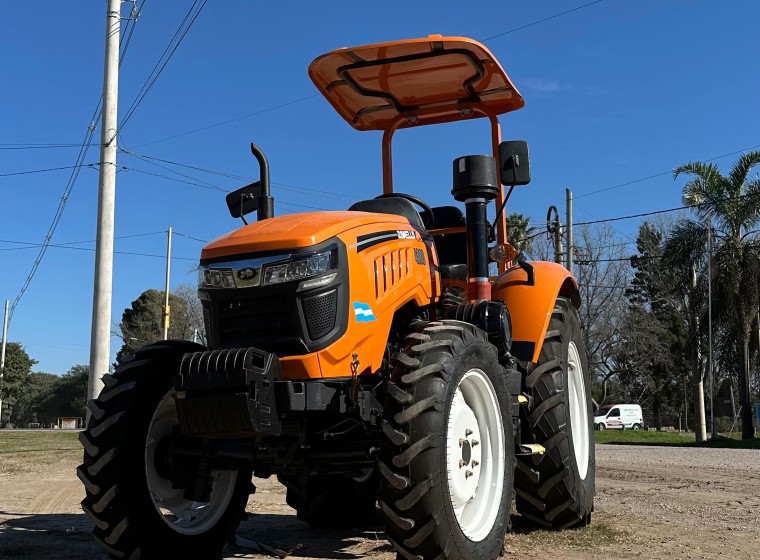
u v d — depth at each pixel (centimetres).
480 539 396
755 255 2598
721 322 2689
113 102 1284
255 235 407
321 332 386
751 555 460
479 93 575
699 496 750
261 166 496
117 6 1309
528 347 517
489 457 423
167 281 4006
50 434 3272
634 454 1608
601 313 3500
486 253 489
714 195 2608
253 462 419
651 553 464
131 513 401
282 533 562
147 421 414
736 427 5119
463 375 395
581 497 530
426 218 566
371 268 418
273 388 368
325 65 536
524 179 487
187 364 367
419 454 360
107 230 1236
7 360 7519
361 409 395
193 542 434
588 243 3466
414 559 362
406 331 463
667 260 2748
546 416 512
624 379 4525
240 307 400
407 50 514
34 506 714
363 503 580
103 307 1210
